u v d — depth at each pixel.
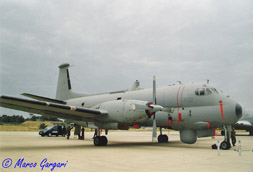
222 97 12.80
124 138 23.25
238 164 7.66
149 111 12.81
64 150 11.49
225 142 12.49
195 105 13.45
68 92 21.94
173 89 14.60
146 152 10.91
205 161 8.26
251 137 26.14
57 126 24.80
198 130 13.89
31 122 85.31
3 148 12.34
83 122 15.59
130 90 17.28
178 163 7.80
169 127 15.42
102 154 10.02
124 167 7.03
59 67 23.16
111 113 13.55
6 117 86.50
